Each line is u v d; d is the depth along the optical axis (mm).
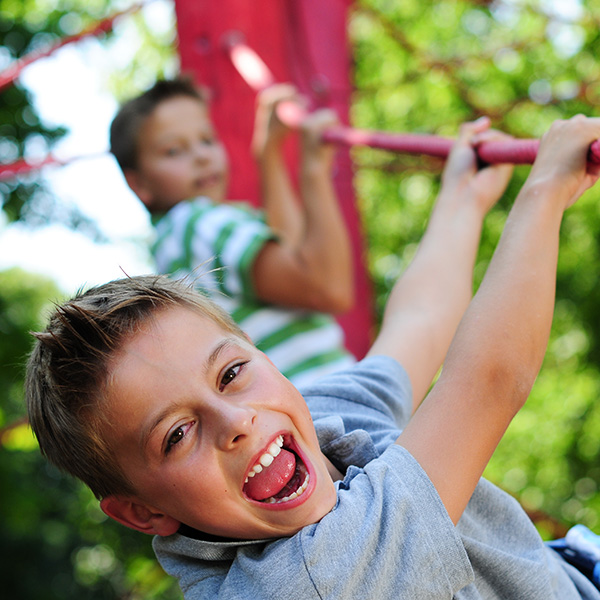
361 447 1319
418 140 2092
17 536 11625
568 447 9305
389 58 9633
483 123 1887
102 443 1188
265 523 1156
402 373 1528
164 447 1146
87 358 1191
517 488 9359
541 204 1343
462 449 1166
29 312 10688
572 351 9445
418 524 1108
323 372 2297
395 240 9961
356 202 4062
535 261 1288
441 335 1616
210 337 1205
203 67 3408
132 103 2709
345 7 3965
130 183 2740
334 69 3861
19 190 8594
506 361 1208
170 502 1174
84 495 12531
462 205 1777
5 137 8375
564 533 3320
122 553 12039
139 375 1162
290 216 3070
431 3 9758
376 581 1088
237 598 1133
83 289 1357
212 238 2369
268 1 3617
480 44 9633
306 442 1208
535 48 8789
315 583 1090
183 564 1257
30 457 11781
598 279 8984
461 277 1688
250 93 3400
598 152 1353
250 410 1141
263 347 2330
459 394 1194
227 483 1140
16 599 12148
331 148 2674
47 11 8961
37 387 1256
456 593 1163
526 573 1234
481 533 1304
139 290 1245
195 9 3451
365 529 1109
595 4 8578
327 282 2418
